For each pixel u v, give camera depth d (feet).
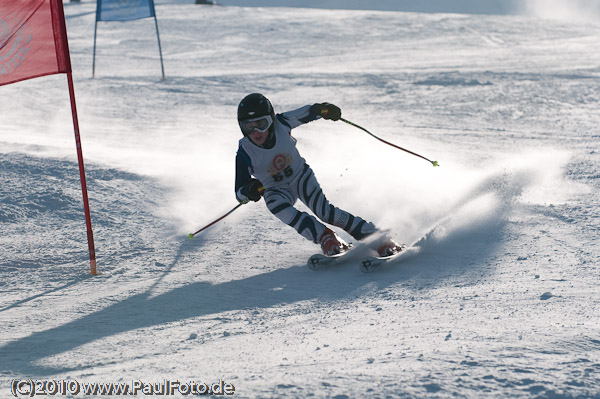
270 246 42.80
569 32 309.42
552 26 331.57
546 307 26.94
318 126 102.37
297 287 33.78
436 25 328.70
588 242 38.91
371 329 24.98
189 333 26.53
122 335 26.71
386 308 28.55
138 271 37.93
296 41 276.00
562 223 43.68
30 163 66.28
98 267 38.91
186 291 33.68
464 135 91.97
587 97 129.39
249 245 43.09
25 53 38.65
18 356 24.12
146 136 94.84
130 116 116.06
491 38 286.87
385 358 20.39
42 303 32.35
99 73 185.06
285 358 21.44
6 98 135.03
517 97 131.23
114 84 158.20
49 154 73.00
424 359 19.86
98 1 167.43
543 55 226.99
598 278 31.53
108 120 111.86
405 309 28.09
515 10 568.41
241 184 38.50
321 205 39.24
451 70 183.73
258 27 315.37
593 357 19.69
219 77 172.35
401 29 313.73
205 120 111.24
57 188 56.29
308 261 36.58
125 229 47.14
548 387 17.16
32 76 38.93
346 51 248.11
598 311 25.96
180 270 37.99
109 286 35.12
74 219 49.57
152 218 50.11
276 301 31.53
